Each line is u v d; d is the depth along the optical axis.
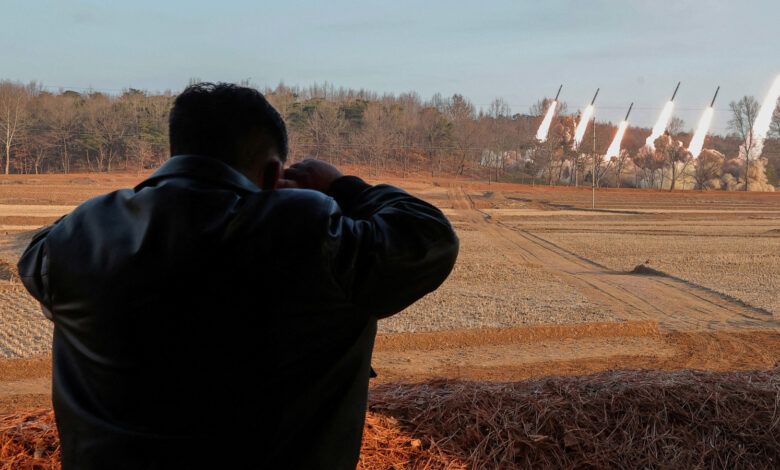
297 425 1.31
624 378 3.64
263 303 1.25
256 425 1.25
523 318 14.16
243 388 1.25
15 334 12.02
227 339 1.24
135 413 1.23
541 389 3.43
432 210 1.49
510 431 3.03
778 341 13.16
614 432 3.13
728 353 12.25
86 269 1.29
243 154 1.46
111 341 1.24
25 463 2.64
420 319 13.87
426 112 133.62
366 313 1.40
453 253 1.46
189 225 1.27
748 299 17.53
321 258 1.26
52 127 106.12
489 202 60.16
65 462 1.30
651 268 23.25
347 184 1.65
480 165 126.94
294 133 110.75
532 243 32.62
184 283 1.23
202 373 1.23
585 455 3.00
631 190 82.69
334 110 125.56
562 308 15.47
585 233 37.53
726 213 51.06
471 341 12.54
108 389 1.24
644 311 15.90
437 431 3.02
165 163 1.47
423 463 2.81
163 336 1.23
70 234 1.37
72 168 106.62
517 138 132.25
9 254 22.66
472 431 3.02
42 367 10.25
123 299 1.23
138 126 109.88
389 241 1.35
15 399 8.75
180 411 1.23
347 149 120.69
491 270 21.75
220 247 1.25
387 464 2.79
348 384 1.37
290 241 1.26
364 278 1.32
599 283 20.31
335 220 1.34
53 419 3.07
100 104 112.94
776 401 3.33
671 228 40.66
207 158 1.42
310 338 1.31
